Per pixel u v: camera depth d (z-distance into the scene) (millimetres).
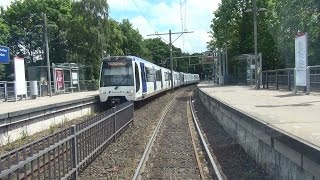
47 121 21672
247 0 55594
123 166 11852
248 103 19891
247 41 55125
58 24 75750
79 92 47406
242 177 10281
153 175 10898
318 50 43125
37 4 77312
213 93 31734
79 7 59594
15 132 18016
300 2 43875
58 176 8898
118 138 16984
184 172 11211
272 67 54594
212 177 10578
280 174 9148
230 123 17016
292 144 8086
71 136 9852
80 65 50094
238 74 58125
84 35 59125
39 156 7746
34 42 78688
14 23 79000
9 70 71062
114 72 30984
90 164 12055
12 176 6855
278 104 18906
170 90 63562
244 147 13602
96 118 12945
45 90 42031
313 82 26312
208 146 15016
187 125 21750
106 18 59812
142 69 34062
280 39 47219
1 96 33094
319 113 14539
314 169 6934
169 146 15336
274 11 51750
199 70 168750
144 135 17922
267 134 10078
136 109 32688
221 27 58031
